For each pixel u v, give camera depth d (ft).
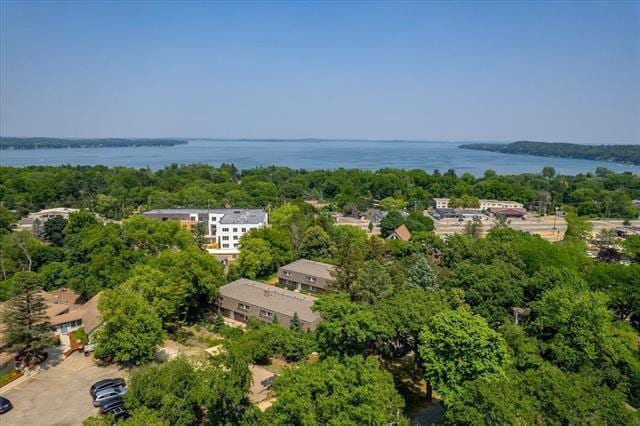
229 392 90.12
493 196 559.79
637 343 136.36
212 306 193.16
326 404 84.89
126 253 208.03
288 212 343.26
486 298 145.89
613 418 83.61
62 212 413.18
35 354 137.28
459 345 100.78
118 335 132.05
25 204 452.35
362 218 452.76
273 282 233.35
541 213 485.97
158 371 101.30
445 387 100.78
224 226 311.47
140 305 139.03
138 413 90.22
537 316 133.69
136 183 592.60
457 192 568.41
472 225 310.24
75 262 228.02
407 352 141.28
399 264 189.06
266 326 158.40
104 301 137.08
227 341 142.00
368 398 86.07
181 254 184.75
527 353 111.04
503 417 80.59
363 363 100.22
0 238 262.26
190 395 94.38
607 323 121.39
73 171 638.94
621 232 346.74
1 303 175.63
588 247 291.38
